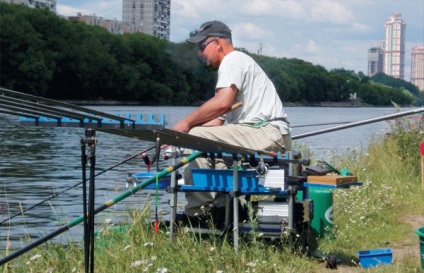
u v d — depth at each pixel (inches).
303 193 240.4
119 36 2886.3
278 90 3034.0
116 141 941.8
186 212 235.3
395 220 298.4
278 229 219.9
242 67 227.8
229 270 198.5
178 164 195.8
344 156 468.4
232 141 226.5
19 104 135.9
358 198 315.0
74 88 2765.7
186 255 206.4
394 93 3777.1
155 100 2847.0
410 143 474.0
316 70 3321.9
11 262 215.2
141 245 217.2
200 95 2819.9
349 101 3526.1
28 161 673.6
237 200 214.5
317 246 242.8
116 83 2812.5
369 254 218.8
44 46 2628.0
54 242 248.8
